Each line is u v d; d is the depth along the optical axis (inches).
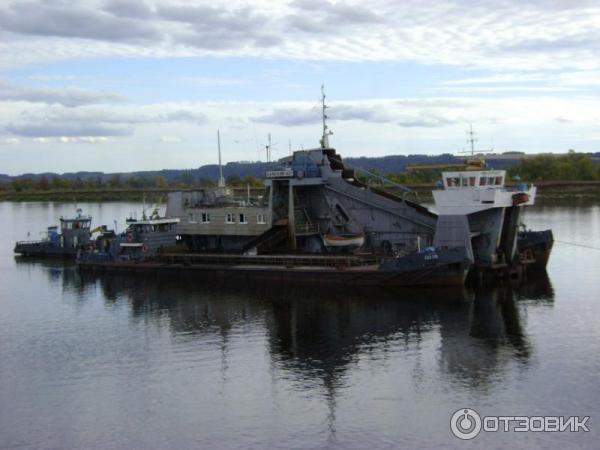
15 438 1534.2
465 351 2012.8
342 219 3430.1
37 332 2421.3
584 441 1443.2
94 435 1537.9
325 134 3575.3
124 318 2591.0
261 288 3024.1
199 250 3690.9
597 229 5039.4
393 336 2191.2
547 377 1782.7
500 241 3075.8
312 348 2097.7
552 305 2559.1
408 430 1510.8
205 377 1879.9
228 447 1460.4
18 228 6894.7
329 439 1481.3
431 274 2824.8
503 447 1429.6
